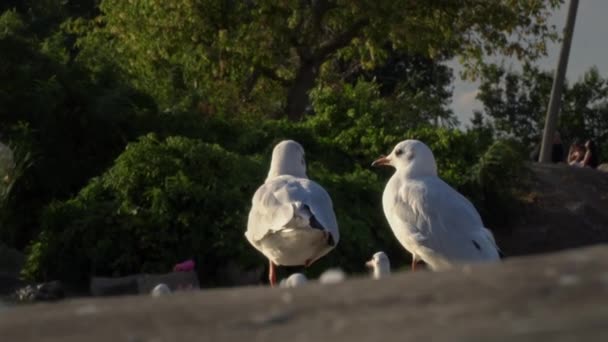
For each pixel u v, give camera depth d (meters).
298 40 28.56
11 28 17.47
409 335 2.99
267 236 10.27
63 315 3.45
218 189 13.75
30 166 15.50
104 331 3.26
